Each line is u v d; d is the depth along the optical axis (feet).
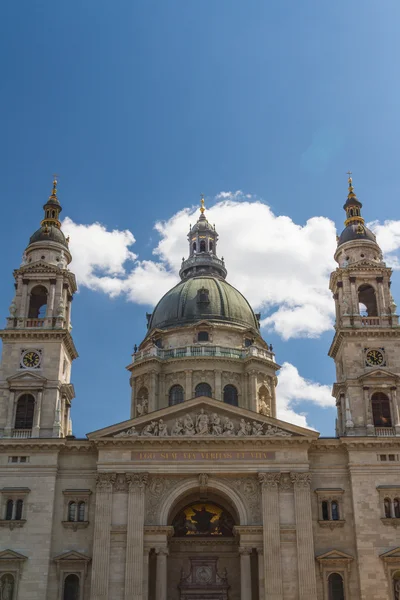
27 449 281.33
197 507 299.17
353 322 307.58
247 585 262.88
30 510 272.51
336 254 332.60
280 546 264.93
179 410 286.46
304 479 273.95
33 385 293.84
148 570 268.41
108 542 265.13
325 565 264.52
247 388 355.97
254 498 276.00
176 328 372.79
